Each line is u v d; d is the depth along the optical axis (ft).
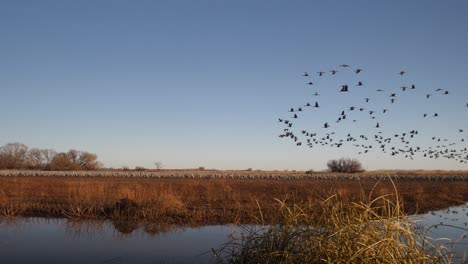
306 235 30.86
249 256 32.32
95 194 85.40
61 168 325.01
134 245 48.80
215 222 63.52
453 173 324.19
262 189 125.29
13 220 65.26
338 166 321.11
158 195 82.07
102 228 59.31
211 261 41.39
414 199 97.40
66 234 55.21
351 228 29.30
